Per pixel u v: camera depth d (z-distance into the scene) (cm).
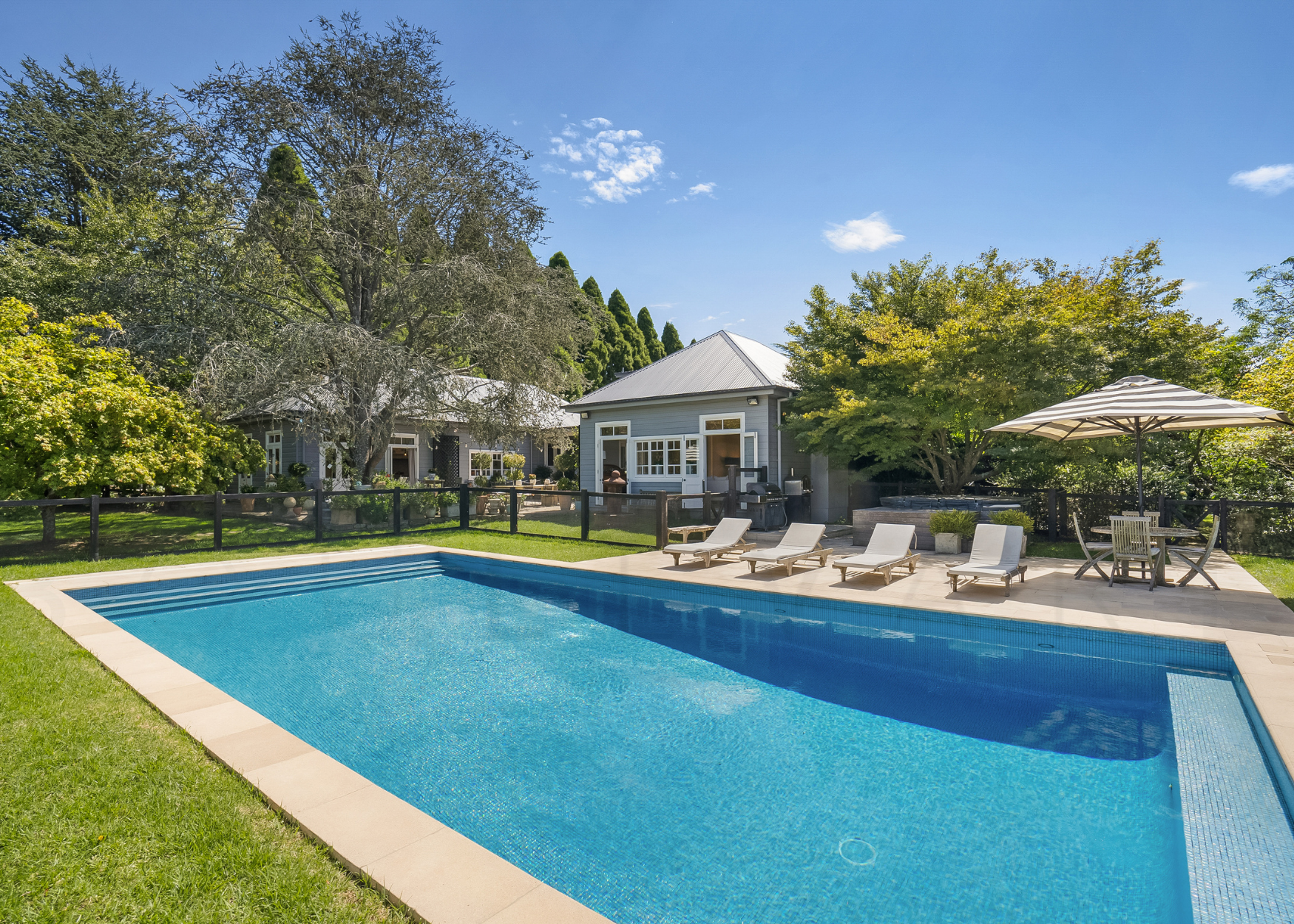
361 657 619
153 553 1095
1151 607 650
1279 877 254
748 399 1588
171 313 1426
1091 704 482
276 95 1441
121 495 1198
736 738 429
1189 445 1185
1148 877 275
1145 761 388
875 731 439
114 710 379
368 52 1598
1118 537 766
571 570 977
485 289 1588
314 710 484
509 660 607
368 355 1368
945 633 662
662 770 385
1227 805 306
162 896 209
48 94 2598
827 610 742
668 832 316
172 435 1180
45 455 1016
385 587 977
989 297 1195
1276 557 948
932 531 1112
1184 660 536
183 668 462
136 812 263
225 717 368
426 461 2338
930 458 1411
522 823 324
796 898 264
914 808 337
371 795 280
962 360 1191
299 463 1948
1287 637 529
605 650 642
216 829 252
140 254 1906
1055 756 397
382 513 1420
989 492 1525
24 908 200
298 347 1308
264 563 992
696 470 1691
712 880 278
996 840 305
